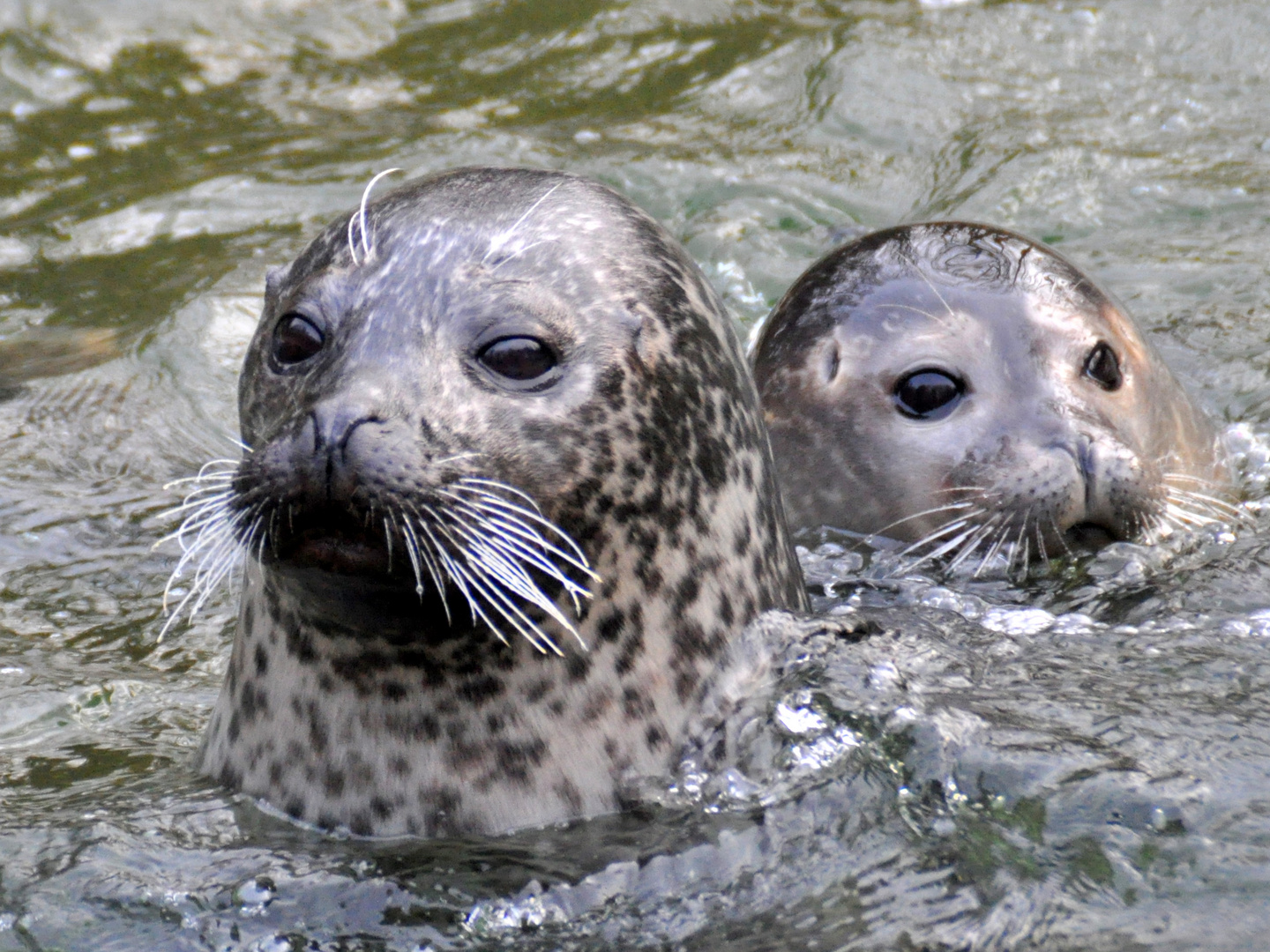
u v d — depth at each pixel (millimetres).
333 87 37125
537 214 14117
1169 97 34906
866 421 20469
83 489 22469
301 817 13664
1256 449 22438
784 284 28062
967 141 33125
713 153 32875
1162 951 10625
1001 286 20906
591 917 11859
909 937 11094
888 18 39219
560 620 13297
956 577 18719
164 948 11562
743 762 13555
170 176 32969
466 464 12641
